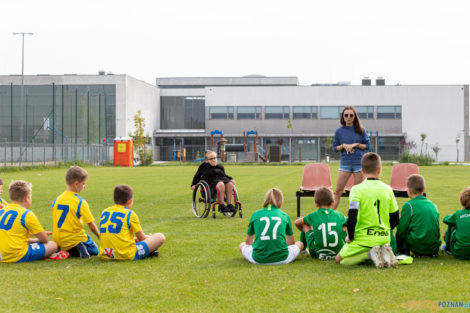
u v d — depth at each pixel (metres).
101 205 11.65
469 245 5.38
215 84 82.81
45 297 4.16
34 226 5.61
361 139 8.94
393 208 5.26
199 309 3.81
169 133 68.19
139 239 5.80
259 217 5.45
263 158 55.66
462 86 63.88
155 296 4.17
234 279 4.70
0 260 5.52
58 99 45.81
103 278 4.79
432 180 20.61
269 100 66.31
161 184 19.23
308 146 65.69
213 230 8.02
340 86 65.38
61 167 36.94
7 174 27.22
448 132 64.12
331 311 3.73
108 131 59.88
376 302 3.93
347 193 9.91
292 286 4.42
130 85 61.00
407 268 5.07
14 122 53.47
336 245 5.53
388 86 64.69
